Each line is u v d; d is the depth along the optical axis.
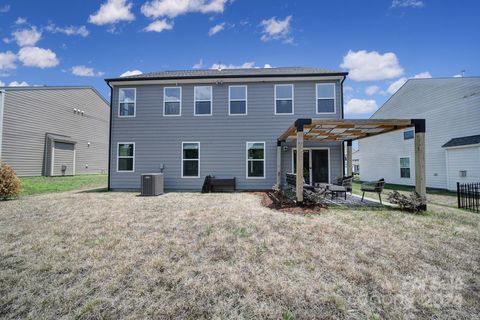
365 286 2.53
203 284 2.56
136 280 2.63
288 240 3.89
